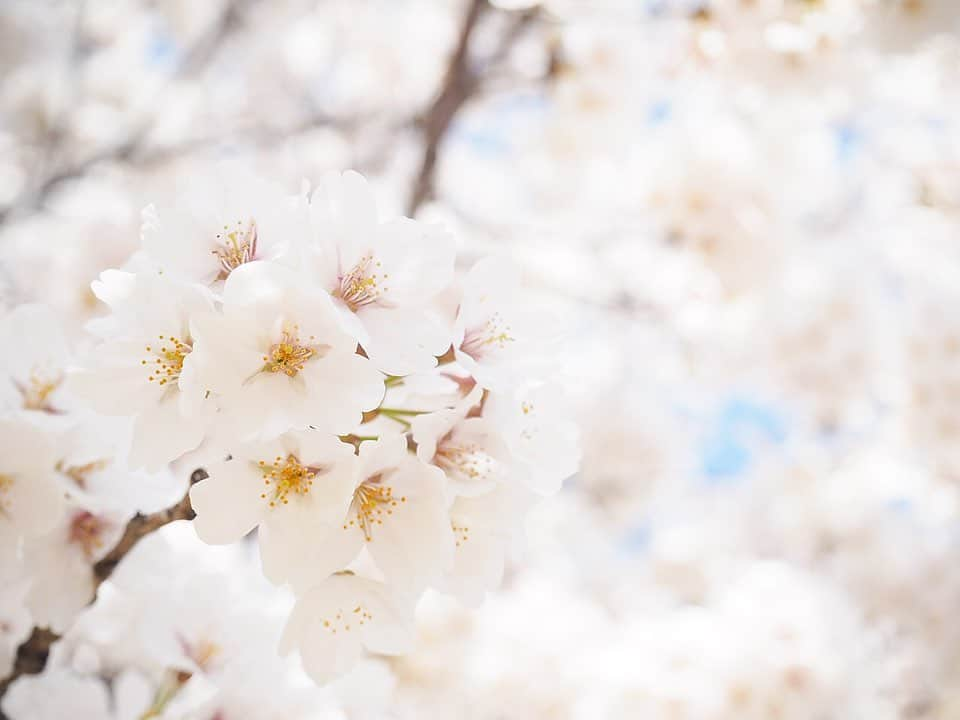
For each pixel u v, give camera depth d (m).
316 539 0.35
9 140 1.34
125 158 1.20
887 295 1.34
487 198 1.39
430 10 1.37
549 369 0.37
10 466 0.38
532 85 0.98
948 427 1.16
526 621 1.02
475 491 0.35
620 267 1.21
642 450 1.38
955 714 1.14
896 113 1.27
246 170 0.37
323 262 0.36
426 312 0.36
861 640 1.04
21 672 0.41
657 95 1.05
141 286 0.35
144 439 0.35
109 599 0.43
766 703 0.90
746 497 1.48
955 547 1.23
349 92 1.44
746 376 1.27
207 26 1.45
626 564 1.53
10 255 1.07
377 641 0.36
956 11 0.79
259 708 0.41
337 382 0.35
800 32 0.84
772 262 1.02
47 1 1.41
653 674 0.92
